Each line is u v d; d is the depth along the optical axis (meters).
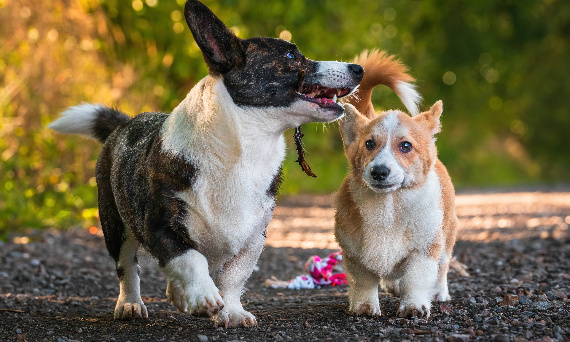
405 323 4.92
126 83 13.77
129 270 5.60
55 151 11.72
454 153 31.33
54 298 6.52
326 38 20.30
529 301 5.48
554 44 38.16
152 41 15.92
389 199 5.20
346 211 5.41
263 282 7.55
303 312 5.62
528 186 26.33
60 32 13.46
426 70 31.12
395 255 5.27
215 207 4.74
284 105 4.81
